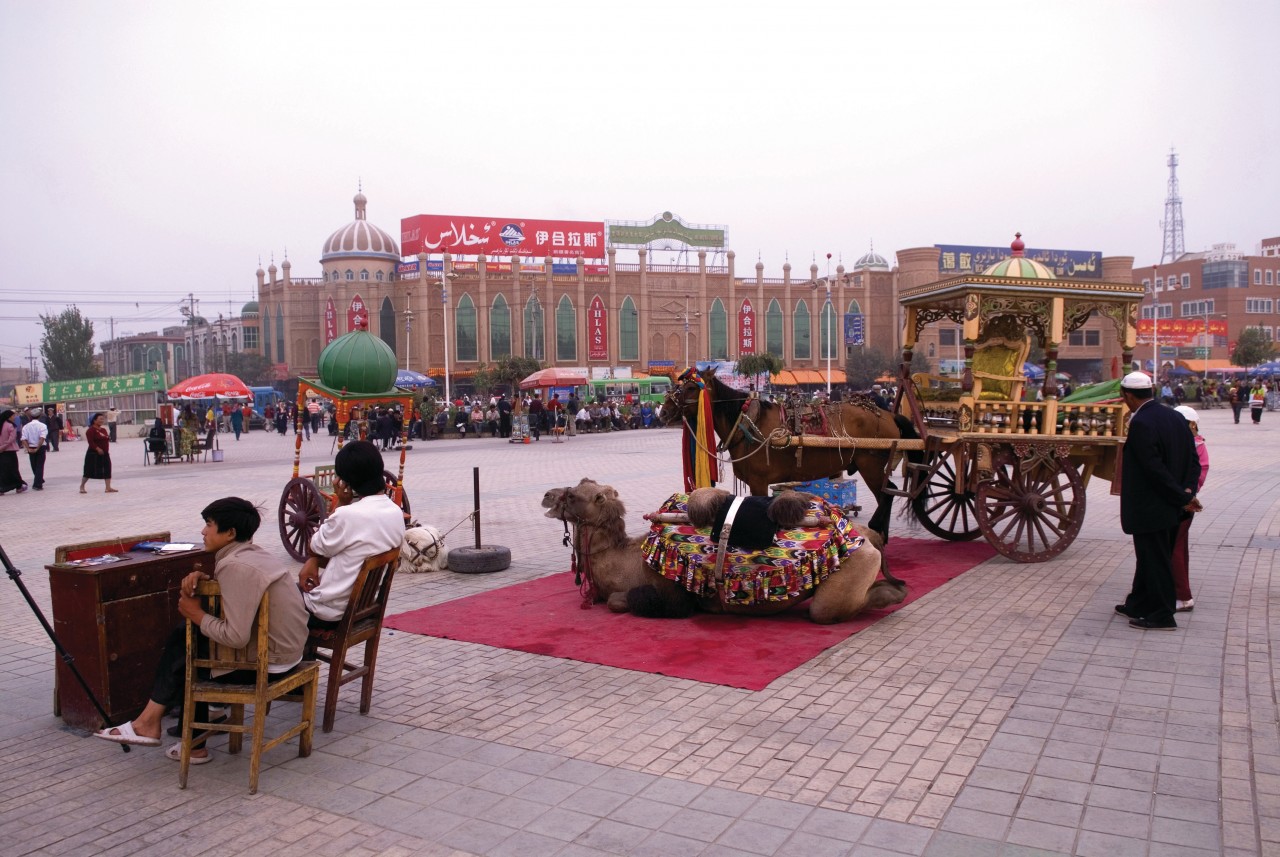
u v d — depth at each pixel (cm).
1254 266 9231
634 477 1728
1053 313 876
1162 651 587
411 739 464
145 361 11706
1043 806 376
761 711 490
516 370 5131
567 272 7094
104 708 475
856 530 677
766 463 861
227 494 1631
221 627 405
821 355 7688
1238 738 444
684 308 7269
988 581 795
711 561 661
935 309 995
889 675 546
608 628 662
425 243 6806
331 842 359
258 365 7569
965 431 855
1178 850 339
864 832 356
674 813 375
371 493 488
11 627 709
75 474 2220
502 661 593
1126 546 958
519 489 1587
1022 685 525
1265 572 813
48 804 398
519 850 348
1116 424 874
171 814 386
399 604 760
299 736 471
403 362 6888
